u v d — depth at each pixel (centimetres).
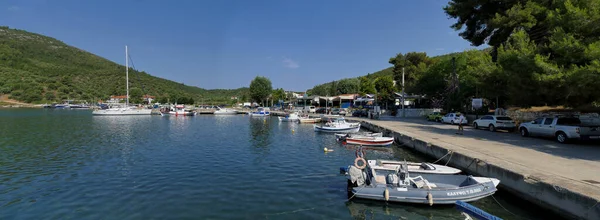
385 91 6372
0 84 11588
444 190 994
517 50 1877
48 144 2403
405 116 5056
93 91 13412
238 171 1521
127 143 2503
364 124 3909
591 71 1316
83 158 1836
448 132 2420
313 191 1195
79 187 1240
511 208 971
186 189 1217
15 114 7131
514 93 1928
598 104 1636
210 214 957
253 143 2534
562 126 1697
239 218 928
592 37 1462
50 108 10994
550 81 1534
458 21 3009
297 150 2175
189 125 4531
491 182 1027
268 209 1003
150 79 17150
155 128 3975
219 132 3472
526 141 1803
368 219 927
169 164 1678
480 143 1734
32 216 942
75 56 18762
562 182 866
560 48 1495
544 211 888
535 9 2241
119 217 934
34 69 13912
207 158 1855
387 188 1042
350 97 7744
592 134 1585
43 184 1278
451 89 4088
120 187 1242
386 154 2036
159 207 1018
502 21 2391
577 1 1612
